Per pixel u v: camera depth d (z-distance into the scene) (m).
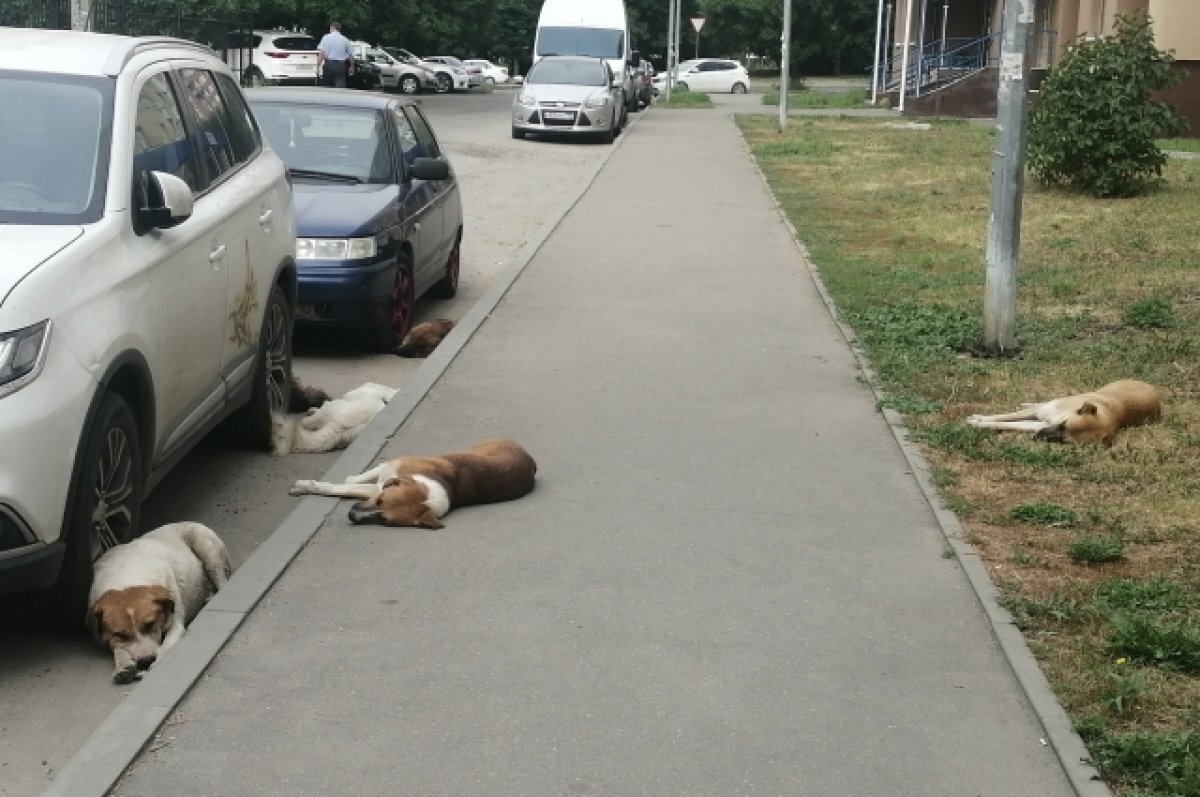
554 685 4.92
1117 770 4.36
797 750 4.49
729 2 80.75
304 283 10.41
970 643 5.38
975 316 11.59
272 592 5.69
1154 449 8.01
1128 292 12.95
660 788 4.23
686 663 5.12
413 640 5.27
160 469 6.49
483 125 37.69
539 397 9.01
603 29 41.25
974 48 49.25
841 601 5.77
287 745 4.45
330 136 12.03
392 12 48.50
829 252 15.70
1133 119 19.66
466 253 16.33
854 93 58.72
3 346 5.09
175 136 7.10
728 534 6.55
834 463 7.75
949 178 23.78
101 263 5.76
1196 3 28.77
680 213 19.02
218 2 33.16
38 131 6.32
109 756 4.32
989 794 4.25
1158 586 5.87
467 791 4.19
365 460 7.53
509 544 6.32
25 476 5.07
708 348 10.60
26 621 5.59
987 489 7.34
